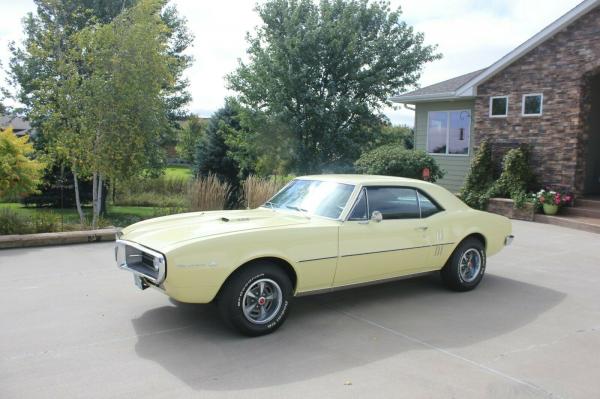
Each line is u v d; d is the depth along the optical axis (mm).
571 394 3576
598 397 3537
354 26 18656
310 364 4000
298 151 18297
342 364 4016
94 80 9914
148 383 3605
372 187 5570
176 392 3480
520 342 4582
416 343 4504
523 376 3857
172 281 4211
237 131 19922
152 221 5438
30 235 8398
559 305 5762
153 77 10344
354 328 4875
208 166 20781
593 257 8500
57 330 4629
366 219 5371
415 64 19375
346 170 18547
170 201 17828
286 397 3447
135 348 4246
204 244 4305
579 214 12438
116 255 5094
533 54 13680
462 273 6270
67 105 10070
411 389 3600
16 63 16359
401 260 5652
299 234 4816
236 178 20672
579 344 4555
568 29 12906
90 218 13375
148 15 10562
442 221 5996
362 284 5477
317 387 3600
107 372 3775
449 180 17391
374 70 18875
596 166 14734
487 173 14664
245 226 4828
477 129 15219
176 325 4816
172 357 4078
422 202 5969
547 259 8320
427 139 18031
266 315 4668
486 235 6457
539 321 5191
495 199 13734
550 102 13375
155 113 10742
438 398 3475
